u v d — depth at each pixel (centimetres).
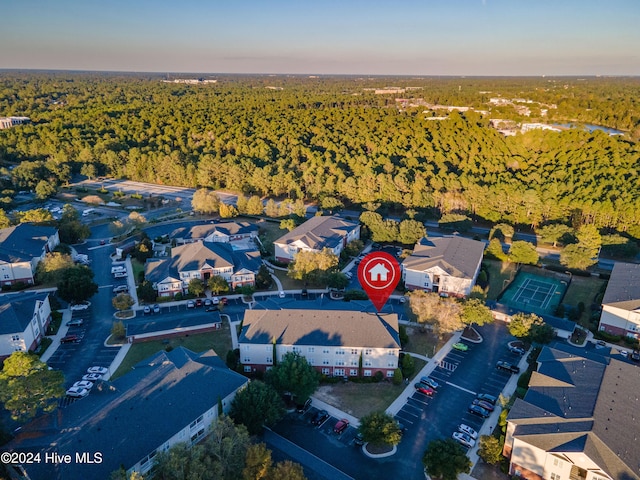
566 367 7812
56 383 6869
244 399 7056
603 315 10062
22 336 8881
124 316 10781
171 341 9750
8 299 9969
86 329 10238
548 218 16338
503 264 13675
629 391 7081
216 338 9869
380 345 8481
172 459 5578
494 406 7850
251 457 5900
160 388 7031
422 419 7619
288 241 13525
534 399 7112
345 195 18825
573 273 13038
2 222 14762
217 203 17962
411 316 10819
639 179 17675
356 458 6812
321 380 8600
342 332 8694
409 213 16438
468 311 9831
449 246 12738
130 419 6438
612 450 5931
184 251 12600
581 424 6372
